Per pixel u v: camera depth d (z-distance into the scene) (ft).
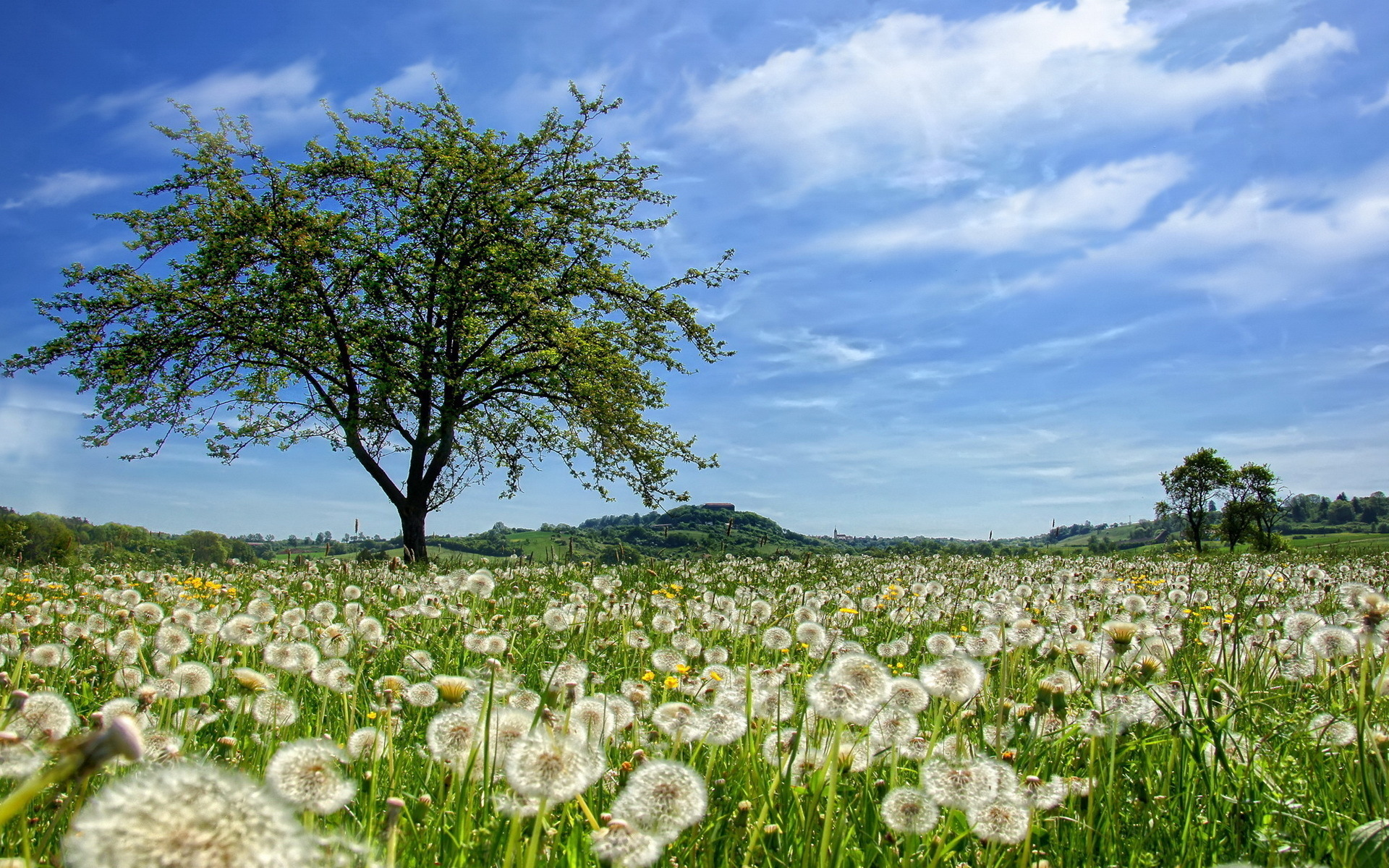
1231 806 10.19
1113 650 15.05
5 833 8.63
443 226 102.78
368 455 100.01
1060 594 30.30
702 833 9.55
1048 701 12.03
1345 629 15.24
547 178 106.32
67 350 93.61
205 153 97.60
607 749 11.95
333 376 102.99
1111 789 10.31
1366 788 10.02
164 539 83.56
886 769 11.48
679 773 8.26
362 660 15.65
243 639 17.29
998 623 20.58
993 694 14.15
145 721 11.48
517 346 110.01
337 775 8.25
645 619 28.53
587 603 25.93
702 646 20.45
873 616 30.63
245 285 98.32
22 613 24.63
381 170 101.40
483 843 8.76
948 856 9.39
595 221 105.91
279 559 54.70
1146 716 11.85
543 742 7.97
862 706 9.14
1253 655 17.21
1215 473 264.72
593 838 7.85
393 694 11.90
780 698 12.69
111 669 16.94
